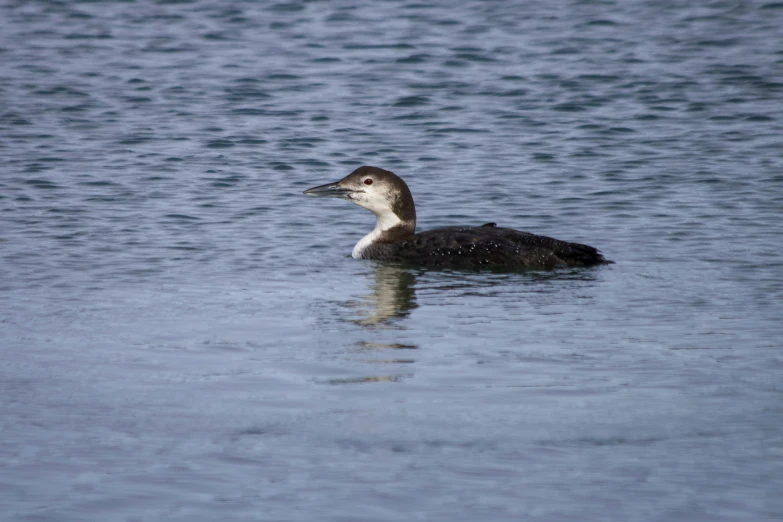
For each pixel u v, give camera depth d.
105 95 24.92
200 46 29.23
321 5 33.59
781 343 11.17
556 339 11.46
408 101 24.41
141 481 8.10
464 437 8.83
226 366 10.65
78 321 12.15
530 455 8.48
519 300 13.06
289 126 22.73
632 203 17.83
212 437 8.88
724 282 13.67
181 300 13.09
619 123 22.69
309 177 19.62
